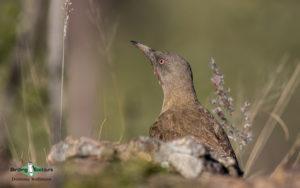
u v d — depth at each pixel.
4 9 18.19
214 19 29.31
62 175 7.57
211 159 8.46
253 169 20.42
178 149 8.18
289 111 24.48
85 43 25.50
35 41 18.22
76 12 25.31
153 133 11.34
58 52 15.16
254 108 12.67
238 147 10.64
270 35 28.72
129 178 7.57
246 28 29.03
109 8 30.25
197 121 11.28
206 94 24.62
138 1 30.91
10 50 17.80
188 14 29.88
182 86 12.72
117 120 12.59
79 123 21.81
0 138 13.09
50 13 15.38
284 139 22.62
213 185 7.70
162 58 13.00
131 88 24.84
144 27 30.56
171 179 7.81
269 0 29.23
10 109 15.59
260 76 17.58
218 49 28.23
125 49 28.67
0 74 17.17
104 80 23.23
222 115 10.71
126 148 8.34
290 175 8.23
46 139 12.93
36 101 14.19
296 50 28.34
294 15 29.09
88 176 7.56
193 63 27.38
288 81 14.22
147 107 22.73
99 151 8.18
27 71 15.43
